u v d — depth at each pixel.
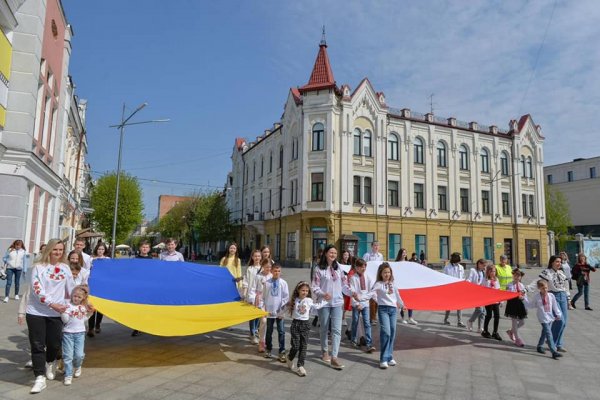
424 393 5.79
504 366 7.26
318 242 34.53
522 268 41.41
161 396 5.40
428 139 39.56
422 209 38.31
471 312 13.51
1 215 15.02
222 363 7.02
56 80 20.73
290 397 5.49
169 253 9.76
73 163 33.94
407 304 8.77
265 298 7.62
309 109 35.31
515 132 43.75
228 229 52.69
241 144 55.12
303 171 34.91
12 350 7.25
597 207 62.59
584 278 14.80
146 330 6.54
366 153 36.25
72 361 5.97
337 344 6.98
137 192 49.38
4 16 14.48
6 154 15.05
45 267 5.76
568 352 8.35
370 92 36.50
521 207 43.34
